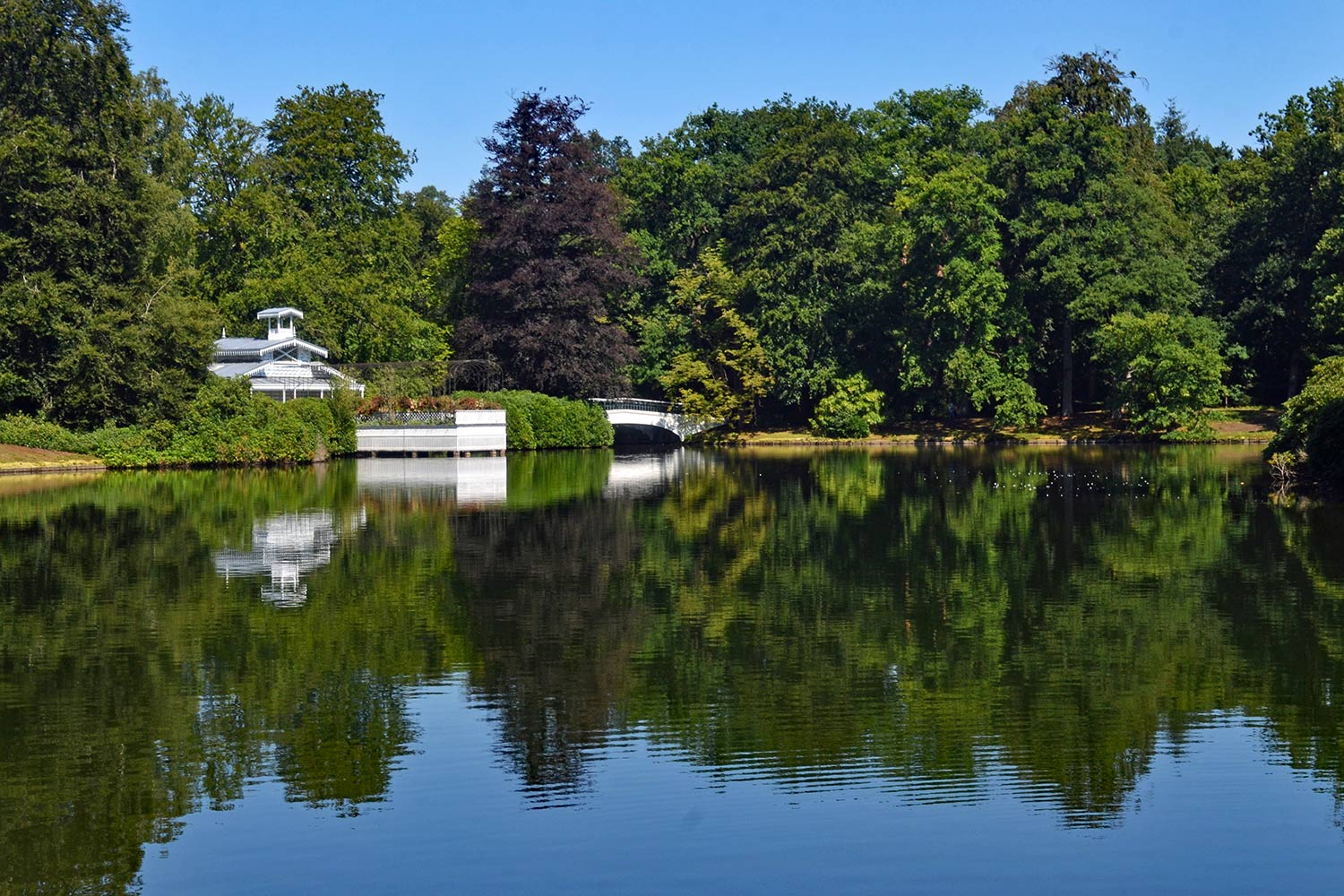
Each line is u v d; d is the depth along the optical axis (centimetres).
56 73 5841
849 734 1605
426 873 1230
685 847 1282
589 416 7800
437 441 6806
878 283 8056
